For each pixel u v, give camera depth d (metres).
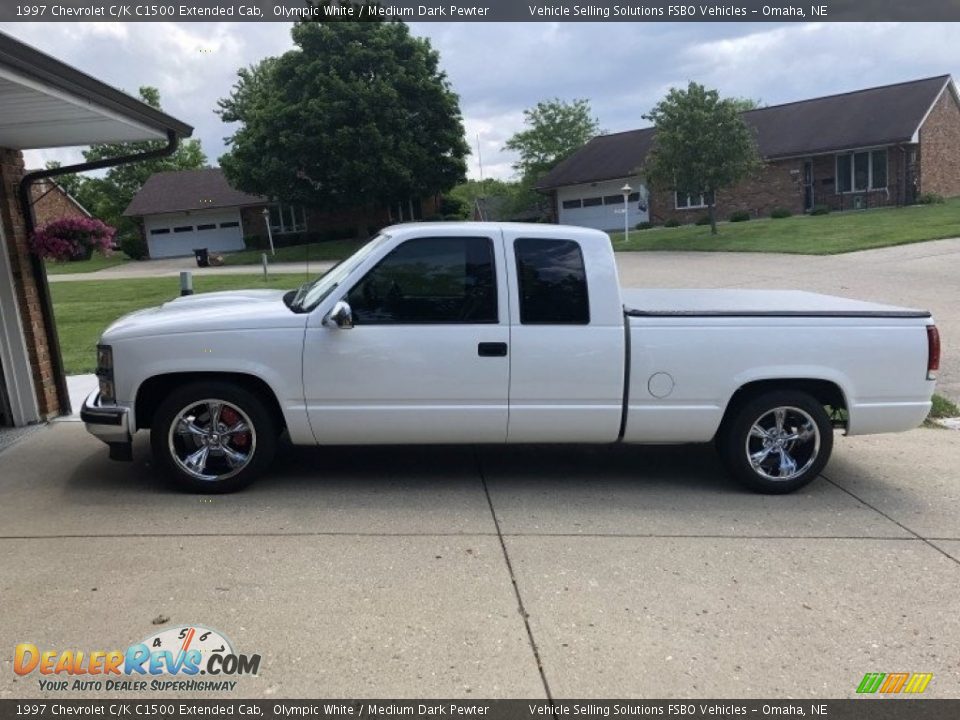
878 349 5.16
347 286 4.95
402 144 33.41
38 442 6.39
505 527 4.67
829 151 30.77
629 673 3.22
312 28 33.28
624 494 5.30
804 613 3.72
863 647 3.44
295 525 4.63
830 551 4.42
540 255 5.01
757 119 35.16
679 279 17.42
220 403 5.02
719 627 3.58
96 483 5.35
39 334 7.06
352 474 5.59
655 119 27.16
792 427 5.34
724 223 32.41
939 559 4.33
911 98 31.22
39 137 6.61
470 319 4.96
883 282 15.09
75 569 4.02
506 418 5.05
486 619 3.60
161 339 4.89
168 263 37.72
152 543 4.34
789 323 5.12
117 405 4.96
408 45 34.25
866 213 28.80
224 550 4.27
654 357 5.04
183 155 55.34
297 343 4.90
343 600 3.74
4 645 3.33
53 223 7.04
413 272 4.97
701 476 5.73
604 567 4.16
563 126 48.06
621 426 5.13
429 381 4.96
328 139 32.84
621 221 38.12
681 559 4.28
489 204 50.75
